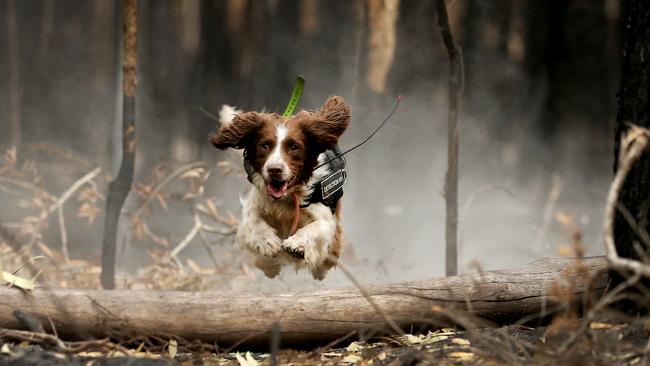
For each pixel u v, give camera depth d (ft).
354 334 20.56
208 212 33.42
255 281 32.45
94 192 33.86
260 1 89.45
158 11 91.15
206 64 90.38
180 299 20.11
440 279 21.20
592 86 77.56
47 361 17.74
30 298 19.80
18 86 92.79
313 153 24.16
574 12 77.66
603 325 19.47
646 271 15.43
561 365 17.02
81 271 33.04
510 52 80.69
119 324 19.80
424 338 20.83
